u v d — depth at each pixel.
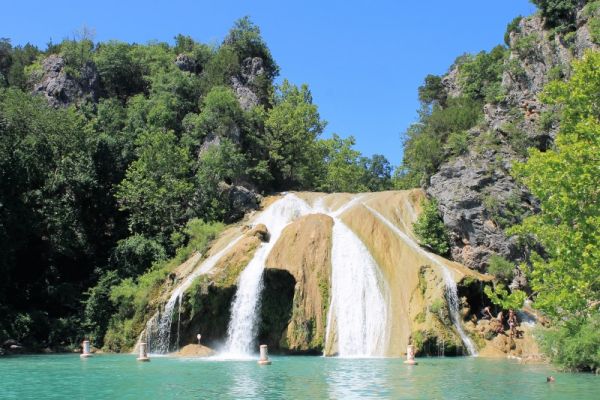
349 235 46.50
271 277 43.03
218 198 58.19
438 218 49.75
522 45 55.41
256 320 42.06
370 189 108.06
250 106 76.94
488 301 42.78
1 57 86.88
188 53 92.94
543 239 28.19
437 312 39.50
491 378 24.67
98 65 82.81
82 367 30.56
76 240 56.03
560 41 52.81
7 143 53.34
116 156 61.38
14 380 24.44
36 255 54.19
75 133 59.78
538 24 57.22
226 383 23.02
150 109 70.44
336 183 88.12
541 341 29.47
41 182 56.50
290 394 19.80
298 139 73.75
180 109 73.19
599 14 50.09
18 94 62.12
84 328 47.78
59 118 60.09
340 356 38.59
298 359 35.94
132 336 45.34
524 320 42.53
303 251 44.28
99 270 53.47
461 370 28.25
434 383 22.88
